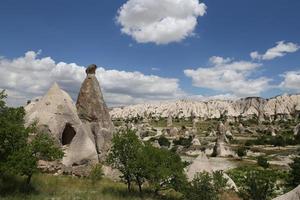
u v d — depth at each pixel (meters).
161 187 27.06
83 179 28.92
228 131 109.94
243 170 51.69
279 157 69.94
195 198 23.02
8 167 19.89
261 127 134.75
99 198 22.17
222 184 23.91
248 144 91.12
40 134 23.23
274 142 92.06
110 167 32.47
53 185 24.61
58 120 34.56
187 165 32.34
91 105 39.44
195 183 23.47
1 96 21.72
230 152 73.44
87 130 37.19
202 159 30.81
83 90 40.22
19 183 22.88
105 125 39.53
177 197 26.56
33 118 33.75
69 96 38.72
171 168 25.98
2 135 20.39
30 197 20.42
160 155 26.34
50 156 22.41
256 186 25.09
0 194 20.22
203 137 107.69
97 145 37.72
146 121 176.38
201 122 177.00
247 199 25.36
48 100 35.59
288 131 116.44
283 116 177.50
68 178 28.25
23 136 21.34
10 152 20.70
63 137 37.03
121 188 26.91
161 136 103.56
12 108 22.27
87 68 41.22
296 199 10.20
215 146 74.00
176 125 160.12
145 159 25.27
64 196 21.58
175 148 81.19
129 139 26.23
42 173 27.98
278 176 45.97
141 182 27.23
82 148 32.31
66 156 30.39
